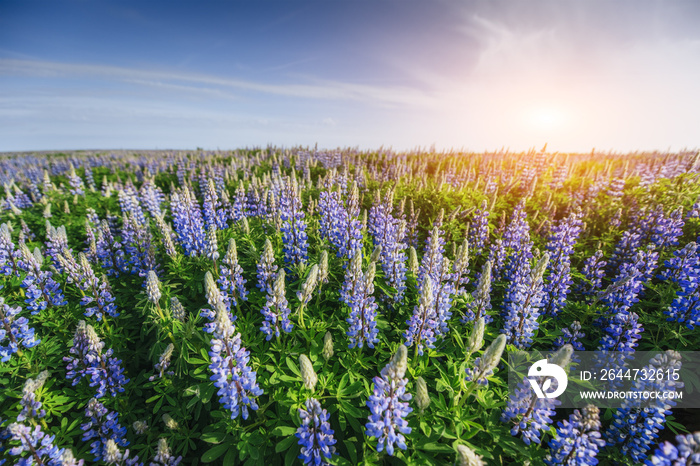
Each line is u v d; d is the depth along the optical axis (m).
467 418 4.79
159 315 6.71
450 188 15.70
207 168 25.05
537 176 16.94
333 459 4.26
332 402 5.29
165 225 9.48
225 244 9.61
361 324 5.60
